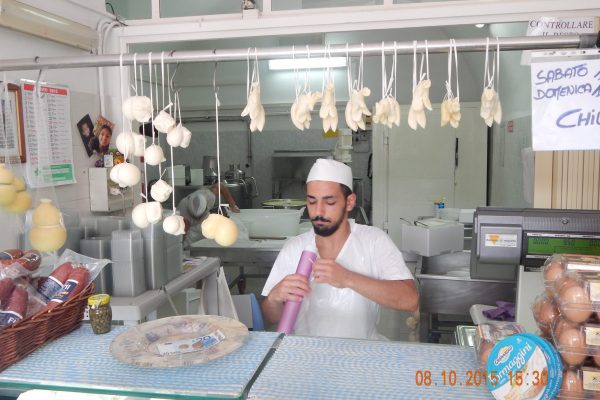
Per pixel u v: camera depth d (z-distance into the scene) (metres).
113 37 2.59
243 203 6.12
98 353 1.06
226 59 1.30
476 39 1.20
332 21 2.37
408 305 1.74
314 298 1.85
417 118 1.26
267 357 1.04
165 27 2.55
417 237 3.23
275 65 6.27
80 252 1.90
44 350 1.08
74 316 1.19
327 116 1.27
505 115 4.68
